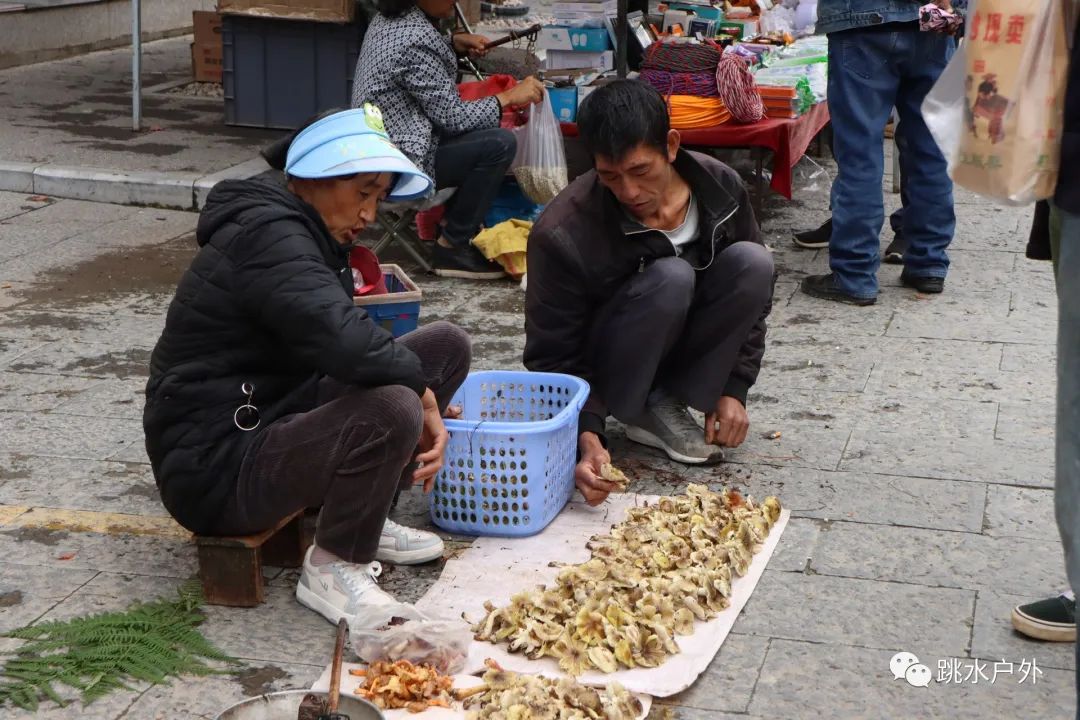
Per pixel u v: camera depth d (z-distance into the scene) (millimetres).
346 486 2955
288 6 8398
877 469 4027
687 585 3115
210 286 2914
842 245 5715
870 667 2938
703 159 3867
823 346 5211
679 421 4113
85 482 3904
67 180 7367
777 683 2875
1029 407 4531
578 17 7359
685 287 3699
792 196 7820
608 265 3781
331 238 3031
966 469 4016
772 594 3266
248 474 3002
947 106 2418
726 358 3916
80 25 11539
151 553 3467
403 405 2895
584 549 3471
